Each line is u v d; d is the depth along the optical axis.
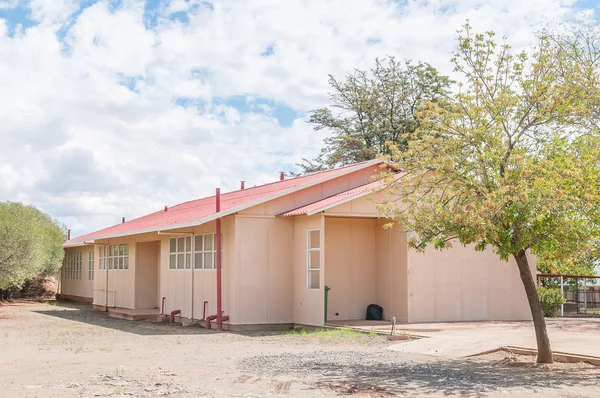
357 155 42.97
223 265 21.30
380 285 22.03
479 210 11.05
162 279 25.98
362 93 44.53
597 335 16.52
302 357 13.84
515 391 9.86
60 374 11.66
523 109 12.56
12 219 31.59
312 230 20.47
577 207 11.31
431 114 12.72
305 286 20.64
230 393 9.77
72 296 42.22
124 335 19.73
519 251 12.34
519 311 22.02
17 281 31.84
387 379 11.02
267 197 20.95
